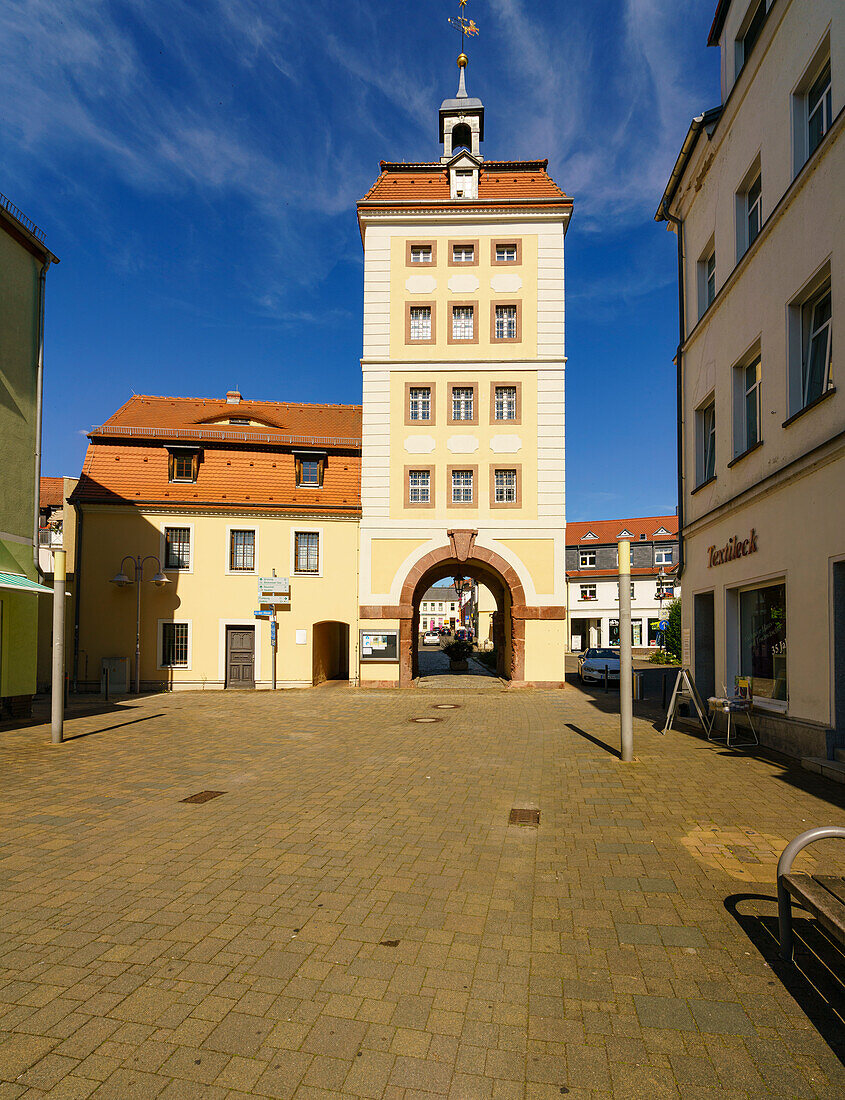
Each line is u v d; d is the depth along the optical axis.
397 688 22.66
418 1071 2.92
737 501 11.52
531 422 23.45
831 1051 3.02
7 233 14.52
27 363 15.22
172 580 22.80
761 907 4.57
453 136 27.30
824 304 9.52
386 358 23.75
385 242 24.23
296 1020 3.30
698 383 14.25
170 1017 3.33
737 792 7.57
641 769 8.95
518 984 3.63
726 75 12.84
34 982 3.67
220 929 4.31
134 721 14.67
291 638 23.11
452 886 5.02
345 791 8.02
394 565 23.20
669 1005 3.41
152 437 23.55
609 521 56.75
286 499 23.52
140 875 5.28
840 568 8.52
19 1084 2.83
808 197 9.30
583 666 26.58
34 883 5.13
